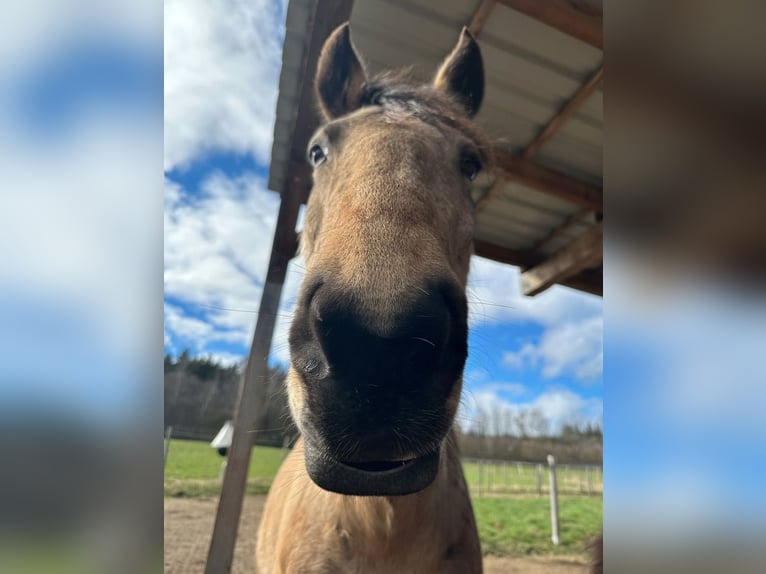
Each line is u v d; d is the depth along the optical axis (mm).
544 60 2912
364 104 1604
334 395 907
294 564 1535
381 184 1113
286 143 2932
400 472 995
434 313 907
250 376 2887
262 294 2926
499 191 3848
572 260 4020
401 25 2828
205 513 5438
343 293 891
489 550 5387
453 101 1719
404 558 1429
